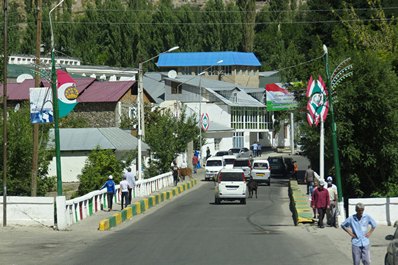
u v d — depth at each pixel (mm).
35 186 41938
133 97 89688
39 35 41000
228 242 28672
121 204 43406
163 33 150625
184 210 46500
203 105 119188
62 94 38875
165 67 147500
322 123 44500
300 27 163875
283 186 71500
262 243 28281
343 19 78750
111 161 55562
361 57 58375
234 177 51438
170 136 71312
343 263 22438
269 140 135125
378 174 59188
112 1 147125
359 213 18594
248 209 46875
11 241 29656
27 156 49500
